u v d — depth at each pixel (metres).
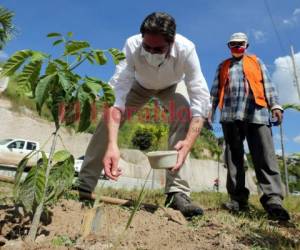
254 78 4.13
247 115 4.05
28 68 1.88
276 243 2.62
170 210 2.88
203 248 2.23
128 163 24.08
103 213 2.53
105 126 3.15
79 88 1.96
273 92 4.14
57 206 2.59
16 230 2.13
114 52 2.03
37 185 1.94
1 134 21.84
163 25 2.70
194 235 2.46
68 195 2.92
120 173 2.76
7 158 16.64
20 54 1.88
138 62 3.07
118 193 4.71
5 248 1.87
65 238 2.10
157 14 2.74
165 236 2.38
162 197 4.56
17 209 2.20
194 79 3.06
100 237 2.16
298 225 3.56
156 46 2.80
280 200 3.76
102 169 3.24
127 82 3.10
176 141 3.23
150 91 3.42
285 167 11.52
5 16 5.11
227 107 4.23
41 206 2.00
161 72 3.12
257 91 4.05
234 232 2.71
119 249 2.03
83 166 3.23
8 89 23.00
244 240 2.53
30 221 2.19
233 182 4.11
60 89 1.96
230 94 4.23
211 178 28.38
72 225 2.31
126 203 3.04
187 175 3.18
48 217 2.32
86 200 3.01
